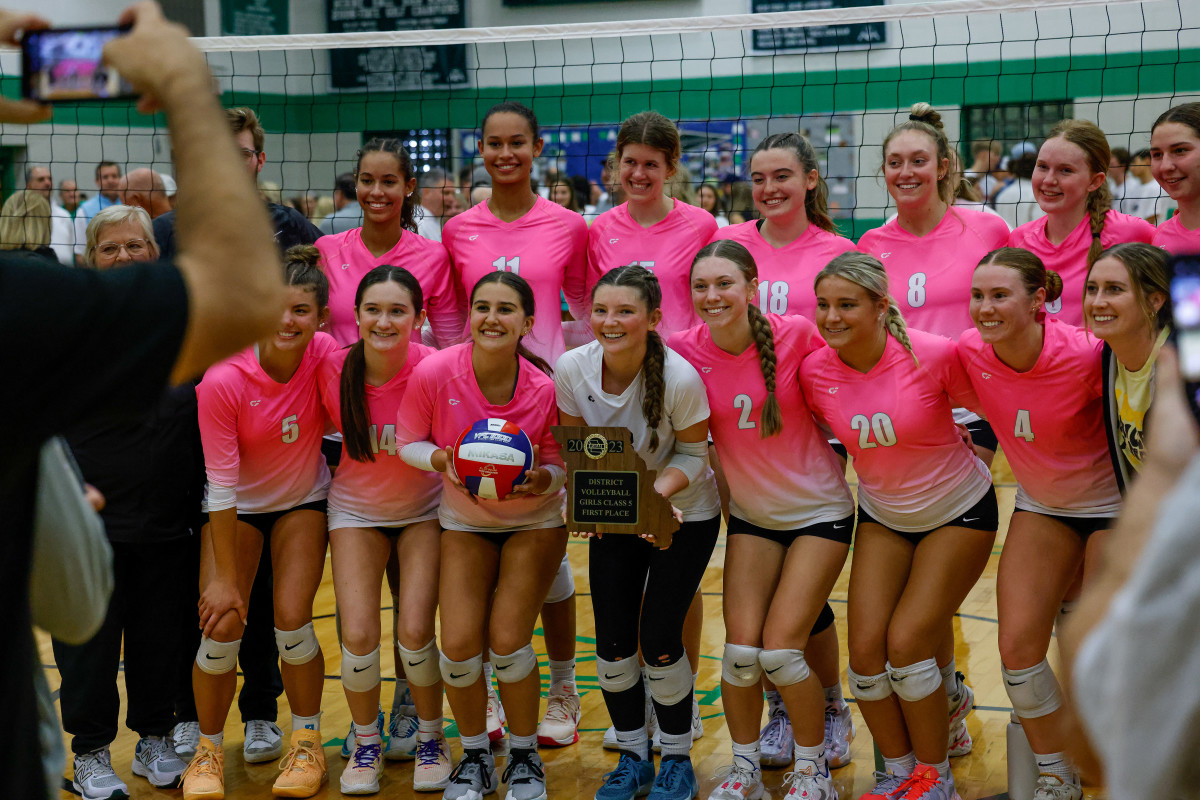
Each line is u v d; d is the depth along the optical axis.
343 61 13.09
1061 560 3.03
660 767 3.32
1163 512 0.82
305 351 3.50
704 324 3.38
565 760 3.67
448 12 12.83
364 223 4.03
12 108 1.13
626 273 3.15
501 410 3.36
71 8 9.83
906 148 3.75
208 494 3.33
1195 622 0.78
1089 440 3.02
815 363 3.22
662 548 3.07
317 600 5.55
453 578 3.31
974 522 3.11
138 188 5.82
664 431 3.26
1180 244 3.65
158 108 1.08
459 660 3.22
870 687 3.08
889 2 11.08
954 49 11.05
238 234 0.99
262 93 12.96
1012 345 2.97
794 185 3.77
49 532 1.28
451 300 4.13
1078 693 0.86
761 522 3.31
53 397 0.93
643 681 3.68
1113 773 0.82
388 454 3.46
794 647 3.07
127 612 3.57
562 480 3.33
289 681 3.51
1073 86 10.66
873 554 3.19
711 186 8.95
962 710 3.54
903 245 3.87
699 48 11.95
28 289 0.91
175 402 3.48
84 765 3.50
